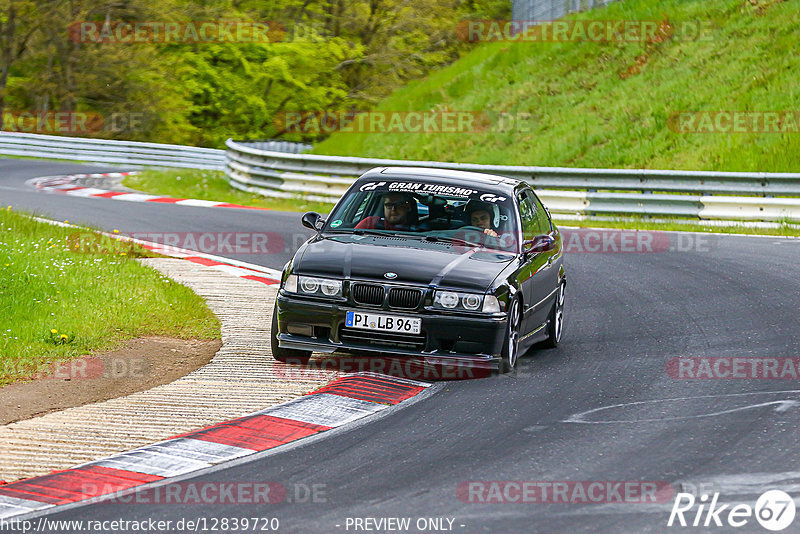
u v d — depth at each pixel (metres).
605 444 23.59
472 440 23.98
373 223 33.22
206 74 180.38
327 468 21.95
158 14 172.38
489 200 33.62
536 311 33.28
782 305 41.28
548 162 96.06
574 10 130.12
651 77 104.44
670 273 50.00
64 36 168.00
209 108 183.38
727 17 109.31
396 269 29.84
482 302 29.23
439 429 24.91
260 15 196.75
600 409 26.77
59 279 41.00
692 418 25.78
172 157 127.94
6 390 28.16
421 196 33.53
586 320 40.03
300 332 30.17
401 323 29.25
